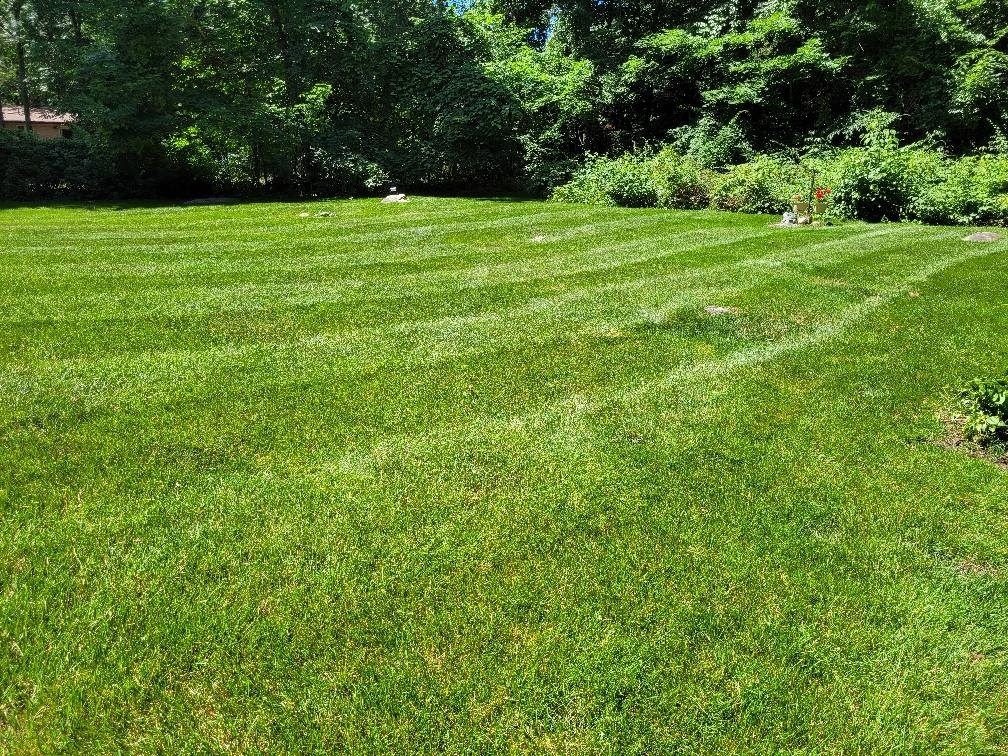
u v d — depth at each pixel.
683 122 21.31
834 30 18.27
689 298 6.27
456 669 1.96
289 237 9.79
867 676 1.99
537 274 7.27
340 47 21.12
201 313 5.44
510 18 26.12
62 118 37.19
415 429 3.46
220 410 3.59
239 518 2.64
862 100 18.00
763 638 2.11
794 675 1.98
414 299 6.09
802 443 3.41
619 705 1.86
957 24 16.95
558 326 5.33
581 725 1.80
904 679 1.98
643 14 22.70
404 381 4.10
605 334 5.15
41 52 24.09
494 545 2.53
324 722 1.78
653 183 15.18
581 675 1.95
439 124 20.19
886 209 12.29
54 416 3.44
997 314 5.77
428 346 4.77
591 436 3.44
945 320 5.61
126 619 2.11
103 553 2.41
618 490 2.93
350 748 1.71
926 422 3.67
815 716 1.85
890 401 3.96
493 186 21.78
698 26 20.45
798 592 2.33
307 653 2.01
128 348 4.53
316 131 20.17
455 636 2.08
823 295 6.41
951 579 2.42
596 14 23.91
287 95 20.38
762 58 19.11
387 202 16.47
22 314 5.21
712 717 1.83
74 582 2.26
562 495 2.88
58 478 2.88
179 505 2.71
